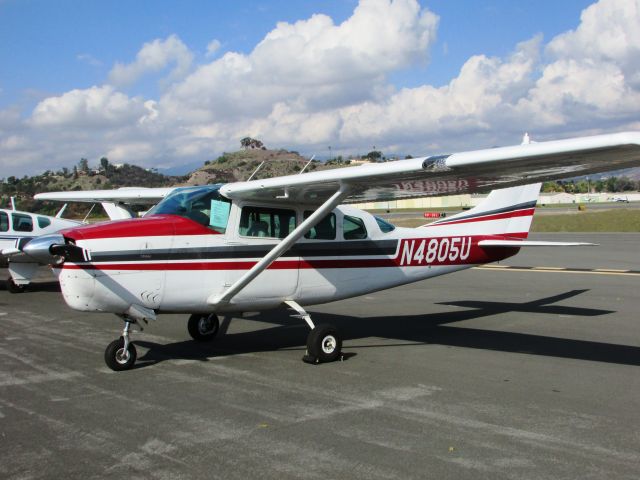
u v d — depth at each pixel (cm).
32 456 345
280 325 796
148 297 545
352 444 363
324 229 658
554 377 522
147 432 385
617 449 355
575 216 3850
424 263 744
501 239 814
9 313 910
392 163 493
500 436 377
